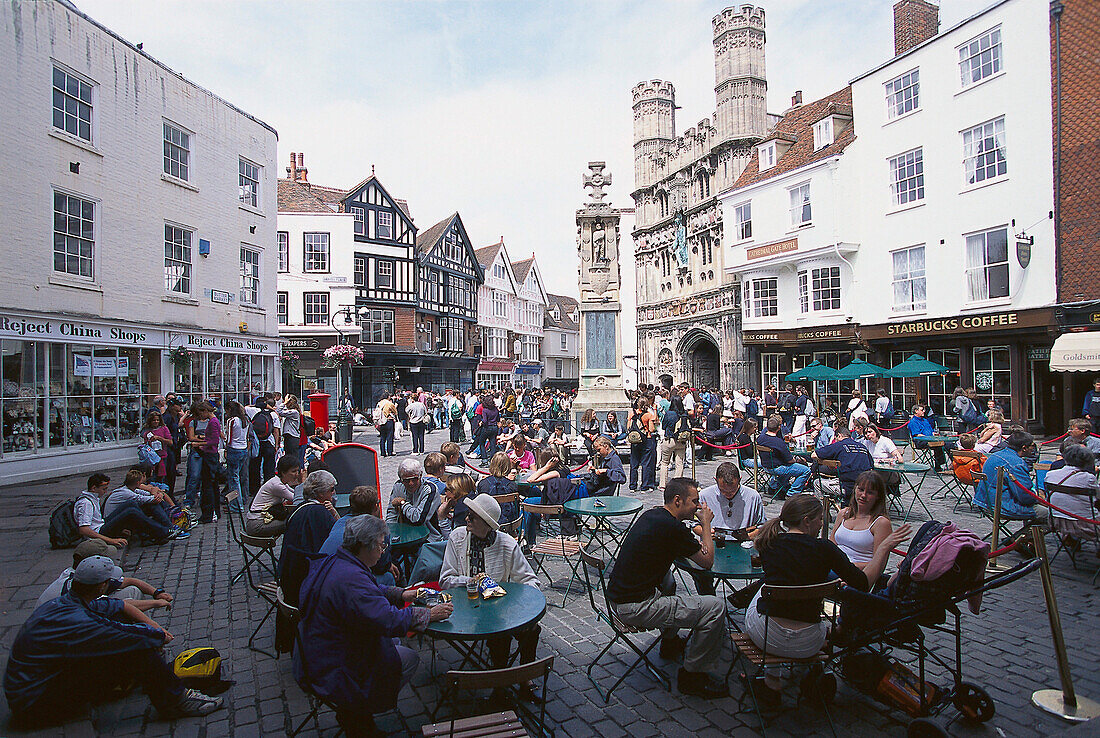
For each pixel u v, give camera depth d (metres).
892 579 4.36
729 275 29.78
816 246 23.27
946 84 19.34
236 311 18.03
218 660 4.35
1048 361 17.67
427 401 26.64
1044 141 16.88
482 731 3.21
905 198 20.84
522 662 4.24
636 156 38.50
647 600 4.29
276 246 20.14
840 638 4.14
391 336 35.53
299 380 30.83
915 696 3.90
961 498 9.75
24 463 11.66
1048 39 16.73
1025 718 3.87
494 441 14.72
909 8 23.92
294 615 4.15
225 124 17.73
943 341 19.92
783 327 25.47
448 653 5.00
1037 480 8.02
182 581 6.70
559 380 60.31
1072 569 6.66
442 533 6.08
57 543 7.39
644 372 37.88
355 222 34.19
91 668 3.92
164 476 9.62
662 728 3.86
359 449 7.46
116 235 13.98
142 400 14.52
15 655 3.88
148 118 14.94
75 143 12.91
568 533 7.54
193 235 16.45
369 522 3.65
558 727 3.88
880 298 21.64
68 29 12.83
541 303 58.75
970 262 18.91
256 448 10.88
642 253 38.19
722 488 5.76
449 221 41.22
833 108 23.72
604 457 8.59
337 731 3.88
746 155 29.59
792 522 4.02
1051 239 16.77
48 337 12.11
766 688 4.07
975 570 3.84
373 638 3.47
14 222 11.67
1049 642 4.92
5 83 11.53
